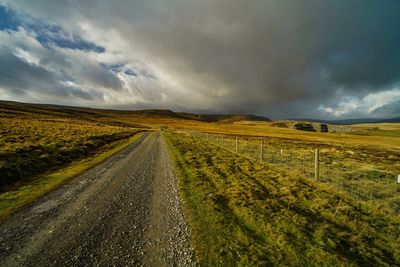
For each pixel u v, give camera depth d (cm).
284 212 859
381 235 717
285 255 597
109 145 3084
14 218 799
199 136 5572
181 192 1088
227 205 938
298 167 1694
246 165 1720
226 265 552
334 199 1005
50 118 9931
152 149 2748
